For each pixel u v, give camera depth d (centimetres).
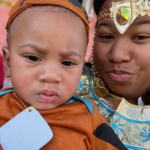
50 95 55
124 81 71
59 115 59
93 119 63
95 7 86
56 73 51
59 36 50
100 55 74
